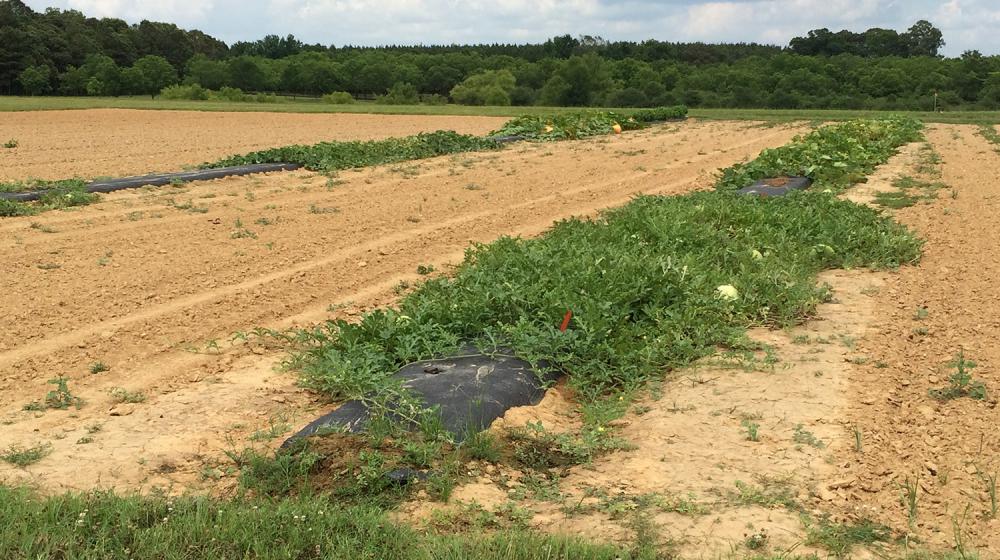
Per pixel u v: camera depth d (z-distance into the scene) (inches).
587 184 740.7
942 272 430.9
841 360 305.1
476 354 293.1
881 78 2861.7
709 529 191.5
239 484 213.9
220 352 322.3
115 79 3125.0
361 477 208.1
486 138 1088.2
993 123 1561.3
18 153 979.3
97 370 301.6
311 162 813.2
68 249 467.5
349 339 303.6
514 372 277.9
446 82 3924.7
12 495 197.5
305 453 219.6
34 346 324.2
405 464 217.5
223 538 176.4
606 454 235.1
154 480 220.4
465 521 194.9
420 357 290.2
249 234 511.5
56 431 251.4
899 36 4431.6
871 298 385.7
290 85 3671.3
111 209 584.4
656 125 1551.4
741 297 366.0
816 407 262.7
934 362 302.8
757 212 502.3
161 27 4237.2
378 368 274.1
